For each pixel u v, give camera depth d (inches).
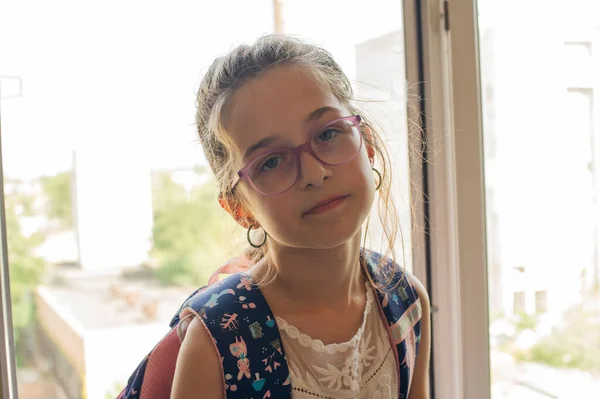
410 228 41.9
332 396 24.8
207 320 24.0
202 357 23.5
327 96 24.5
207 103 26.5
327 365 25.0
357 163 23.8
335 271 25.6
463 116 42.1
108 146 40.4
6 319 34.6
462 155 42.4
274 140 23.2
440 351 44.1
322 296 25.9
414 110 42.3
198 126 28.6
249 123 23.4
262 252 30.6
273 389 23.8
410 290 30.2
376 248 38.5
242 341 23.9
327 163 23.0
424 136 42.5
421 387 31.1
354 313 26.9
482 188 43.2
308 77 24.1
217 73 25.8
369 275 28.8
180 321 26.7
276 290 25.8
